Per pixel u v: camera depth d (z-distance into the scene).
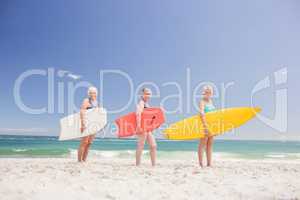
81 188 4.09
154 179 4.79
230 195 3.96
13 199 3.59
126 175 5.13
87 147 6.95
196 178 4.93
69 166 6.21
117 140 20.88
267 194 4.04
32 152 12.76
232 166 6.80
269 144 18.64
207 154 6.65
